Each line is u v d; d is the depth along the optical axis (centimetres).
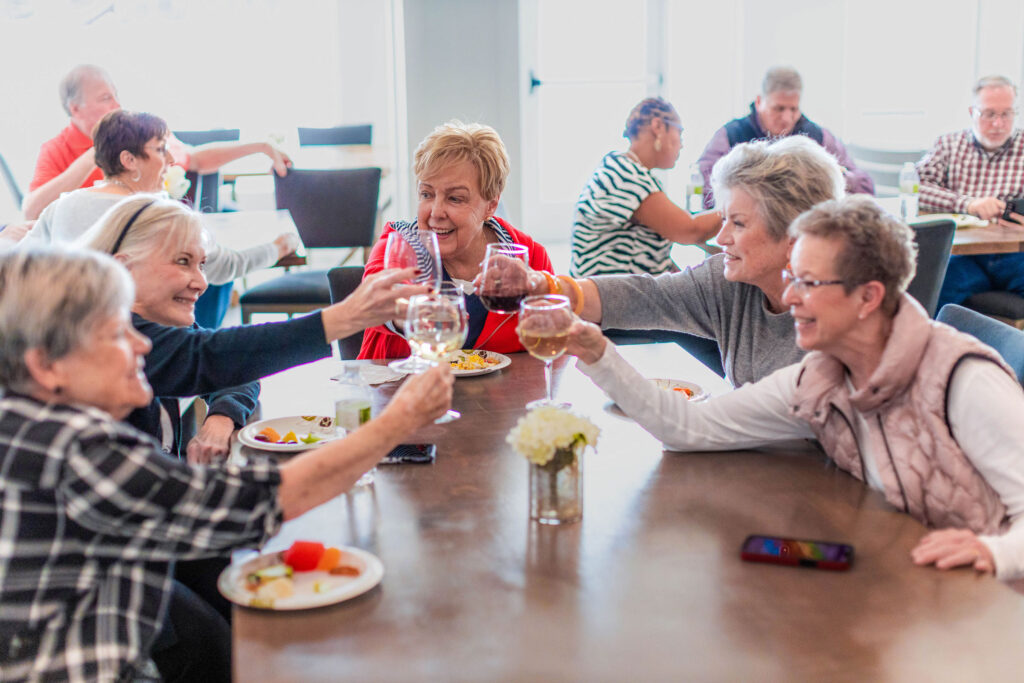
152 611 123
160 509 116
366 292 173
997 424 140
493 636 109
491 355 233
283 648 107
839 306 146
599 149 695
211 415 188
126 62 596
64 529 116
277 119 625
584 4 668
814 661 103
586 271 362
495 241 253
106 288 116
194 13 599
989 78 444
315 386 211
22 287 113
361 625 112
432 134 241
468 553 130
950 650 105
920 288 316
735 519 140
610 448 170
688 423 166
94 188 319
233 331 173
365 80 627
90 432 113
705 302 210
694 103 685
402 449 168
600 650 106
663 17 672
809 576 122
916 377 146
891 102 671
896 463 146
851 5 656
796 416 158
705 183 486
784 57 664
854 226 144
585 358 166
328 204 475
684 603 116
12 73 570
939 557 125
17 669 117
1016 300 380
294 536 135
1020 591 139
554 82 679
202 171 465
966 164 457
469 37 619
